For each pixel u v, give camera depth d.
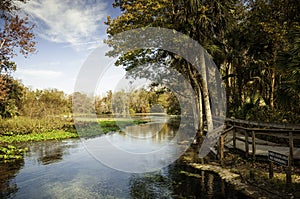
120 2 10.27
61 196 5.21
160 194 5.15
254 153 6.25
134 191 5.37
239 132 10.34
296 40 5.11
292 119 7.70
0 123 14.98
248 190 4.95
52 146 11.60
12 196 5.28
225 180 5.79
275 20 8.91
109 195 5.18
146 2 9.12
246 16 11.35
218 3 9.30
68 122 18.42
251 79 11.56
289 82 5.64
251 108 10.02
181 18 9.28
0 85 12.34
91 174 6.78
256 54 11.25
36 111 19.38
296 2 8.17
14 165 8.01
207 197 4.88
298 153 6.00
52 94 26.81
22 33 12.27
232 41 11.37
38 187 5.82
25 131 15.59
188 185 5.62
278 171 5.42
